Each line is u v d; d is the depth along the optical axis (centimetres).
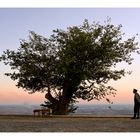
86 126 2798
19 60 5041
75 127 2695
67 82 4919
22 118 3941
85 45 4750
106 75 4903
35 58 4978
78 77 4781
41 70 4978
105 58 4834
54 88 5050
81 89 5009
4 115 4619
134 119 3812
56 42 4931
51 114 4734
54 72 4897
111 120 3625
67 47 4756
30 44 5016
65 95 4941
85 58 4816
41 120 3547
